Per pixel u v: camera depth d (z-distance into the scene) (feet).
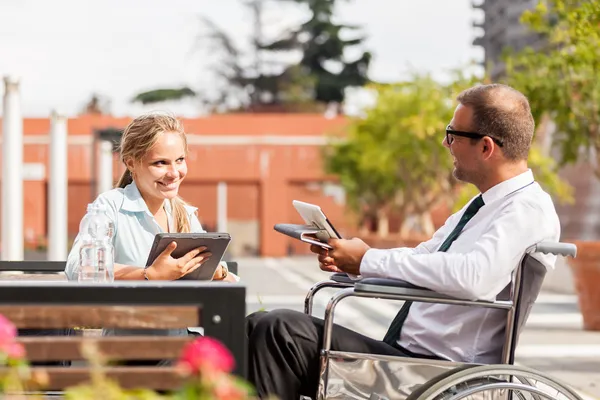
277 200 128.47
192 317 8.17
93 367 7.36
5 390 6.99
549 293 52.65
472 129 10.87
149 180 11.51
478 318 10.64
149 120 11.56
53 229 49.80
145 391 6.72
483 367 9.84
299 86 212.64
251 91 214.28
